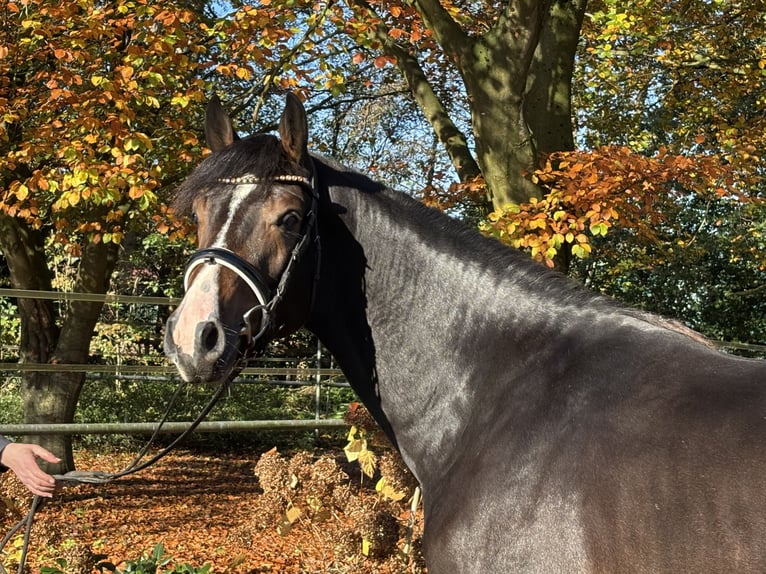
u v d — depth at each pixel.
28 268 7.80
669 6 8.57
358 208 2.23
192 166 6.84
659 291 14.07
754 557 1.42
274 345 12.50
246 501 7.64
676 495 1.55
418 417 2.14
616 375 1.81
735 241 11.99
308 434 11.34
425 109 6.52
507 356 2.02
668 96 9.18
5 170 6.17
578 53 9.59
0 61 5.73
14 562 4.08
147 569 3.48
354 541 3.51
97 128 5.53
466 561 1.84
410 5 5.76
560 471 1.74
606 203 4.56
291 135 2.13
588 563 1.63
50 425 4.74
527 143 5.27
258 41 5.84
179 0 6.82
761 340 14.69
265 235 2.07
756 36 8.98
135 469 2.35
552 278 2.09
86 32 5.50
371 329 2.21
